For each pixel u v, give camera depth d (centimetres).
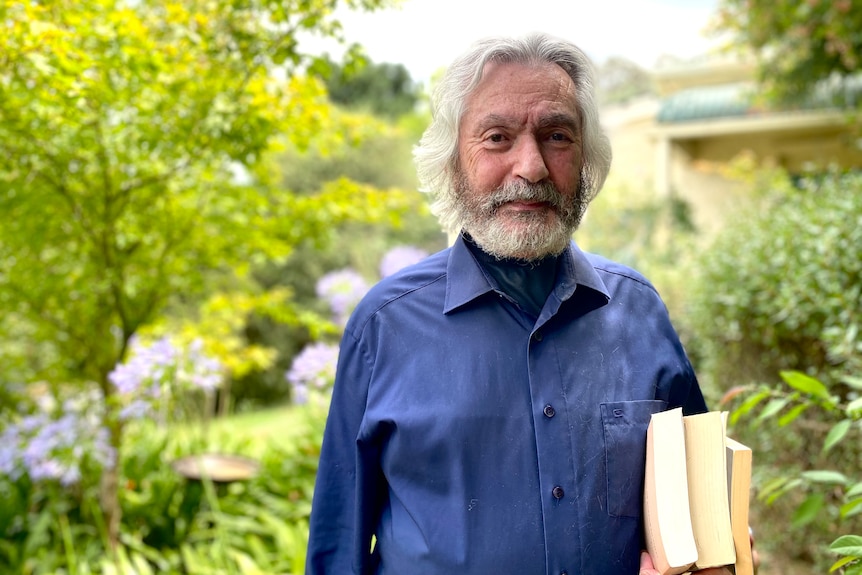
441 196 140
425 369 128
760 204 390
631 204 897
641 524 123
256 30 262
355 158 1103
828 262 239
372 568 138
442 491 123
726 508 110
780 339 287
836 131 944
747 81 980
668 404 130
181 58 263
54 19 239
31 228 287
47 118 249
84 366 344
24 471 332
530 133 122
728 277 320
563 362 126
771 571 289
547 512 119
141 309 332
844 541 130
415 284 135
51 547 319
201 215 319
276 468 378
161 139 264
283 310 372
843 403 251
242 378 933
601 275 137
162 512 328
